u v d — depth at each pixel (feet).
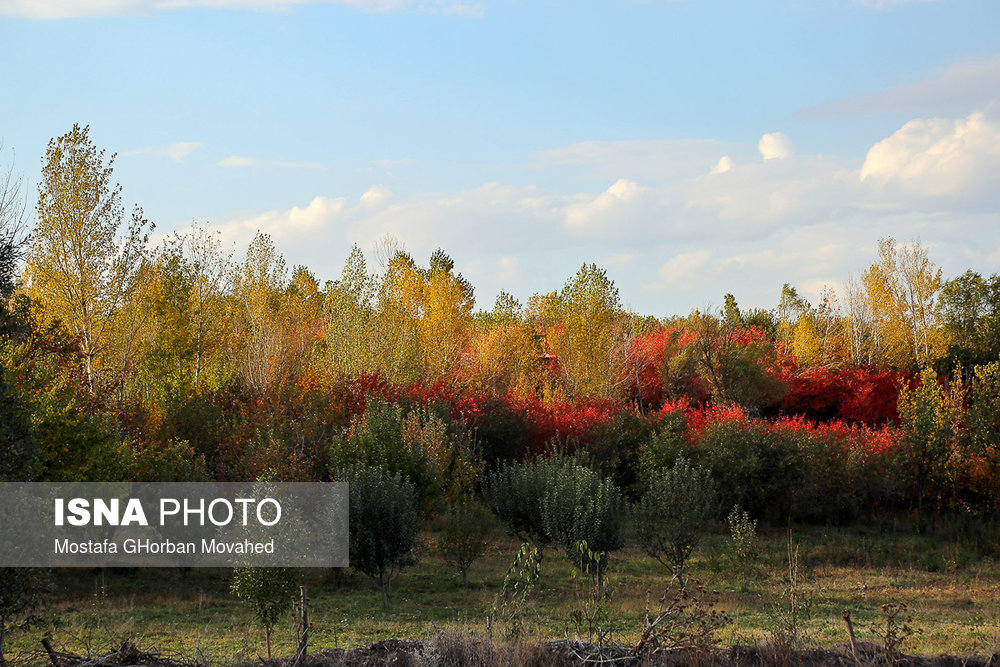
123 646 32.22
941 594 66.85
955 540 97.35
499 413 122.42
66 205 117.39
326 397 106.52
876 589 69.51
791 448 108.37
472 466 97.96
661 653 31.53
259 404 100.42
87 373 101.14
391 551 62.28
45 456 61.41
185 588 65.77
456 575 75.20
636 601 58.85
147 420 93.71
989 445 105.40
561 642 32.81
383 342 151.64
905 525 107.55
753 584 70.85
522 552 39.22
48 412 63.98
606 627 45.21
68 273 118.21
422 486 80.79
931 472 108.68
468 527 72.02
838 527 107.65
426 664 30.73
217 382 132.36
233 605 59.41
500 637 32.45
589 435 121.49
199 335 147.13
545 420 124.57
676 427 118.42
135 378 125.18
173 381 125.08
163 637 44.93
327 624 51.21
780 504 107.86
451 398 126.31
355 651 32.86
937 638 43.70
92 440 66.85
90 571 69.62
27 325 91.97
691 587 65.05
